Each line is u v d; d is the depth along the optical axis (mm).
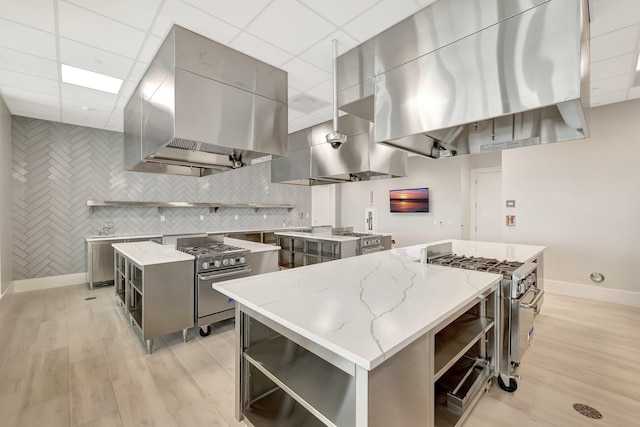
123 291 3477
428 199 6723
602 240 3896
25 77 3043
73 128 4625
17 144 4184
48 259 4453
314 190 8438
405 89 2129
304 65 2824
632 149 3693
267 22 2195
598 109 3904
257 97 2744
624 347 2617
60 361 2371
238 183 6562
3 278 3643
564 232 4164
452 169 6371
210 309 2875
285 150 2975
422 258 2396
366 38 2373
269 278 1826
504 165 4664
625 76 3025
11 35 2326
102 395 1948
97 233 4840
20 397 1916
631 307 3621
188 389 2029
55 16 2102
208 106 2430
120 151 5035
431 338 1184
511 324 1928
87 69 2879
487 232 6414
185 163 3270
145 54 2623
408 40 2105
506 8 1648
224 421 1729
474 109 1771
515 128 2080
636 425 1703
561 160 4184
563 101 1475
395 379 1019
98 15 2100
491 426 1703
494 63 1694
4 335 2830
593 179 3949
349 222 8539
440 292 1519
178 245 3332
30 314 3377
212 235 3600
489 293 1774
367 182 8031
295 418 1507
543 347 2623
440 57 1930
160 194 5465
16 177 4180
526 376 2191
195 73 2354
